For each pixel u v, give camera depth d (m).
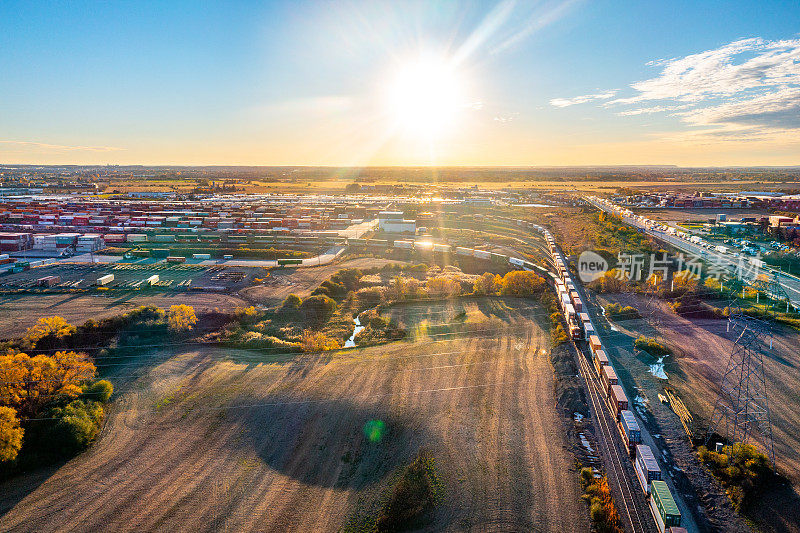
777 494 40.22
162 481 42.19
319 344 70.50
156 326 72.25
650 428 50.44
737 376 60.28
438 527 36.94
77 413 48.22
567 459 44.47
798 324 74.88
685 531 34.34
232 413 52.31
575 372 60.50
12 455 42.09
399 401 54.12
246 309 81.94
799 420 50.56
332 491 41.19
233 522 37.66
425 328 76.94
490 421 50.31
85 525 37.25
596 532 36.09
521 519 37.41
